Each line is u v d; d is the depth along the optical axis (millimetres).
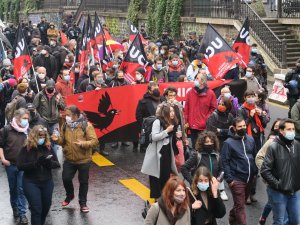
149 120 9469
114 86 14680
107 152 14148
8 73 16234
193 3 31328
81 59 16844
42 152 8578
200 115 12078
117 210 10227
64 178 10000
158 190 9375
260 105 11211
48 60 18469
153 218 6434
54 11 49469
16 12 58531
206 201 7188
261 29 26734
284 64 25625
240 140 8836
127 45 21734
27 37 29750
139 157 13781
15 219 9859
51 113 12250
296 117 11148
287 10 28359
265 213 9102
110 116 13711
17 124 9492
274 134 8875
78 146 9781
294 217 8242
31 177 8625
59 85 14438
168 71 16172
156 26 33500
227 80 13719
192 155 8492
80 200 10102
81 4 43656
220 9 29438
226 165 8727
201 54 14164
